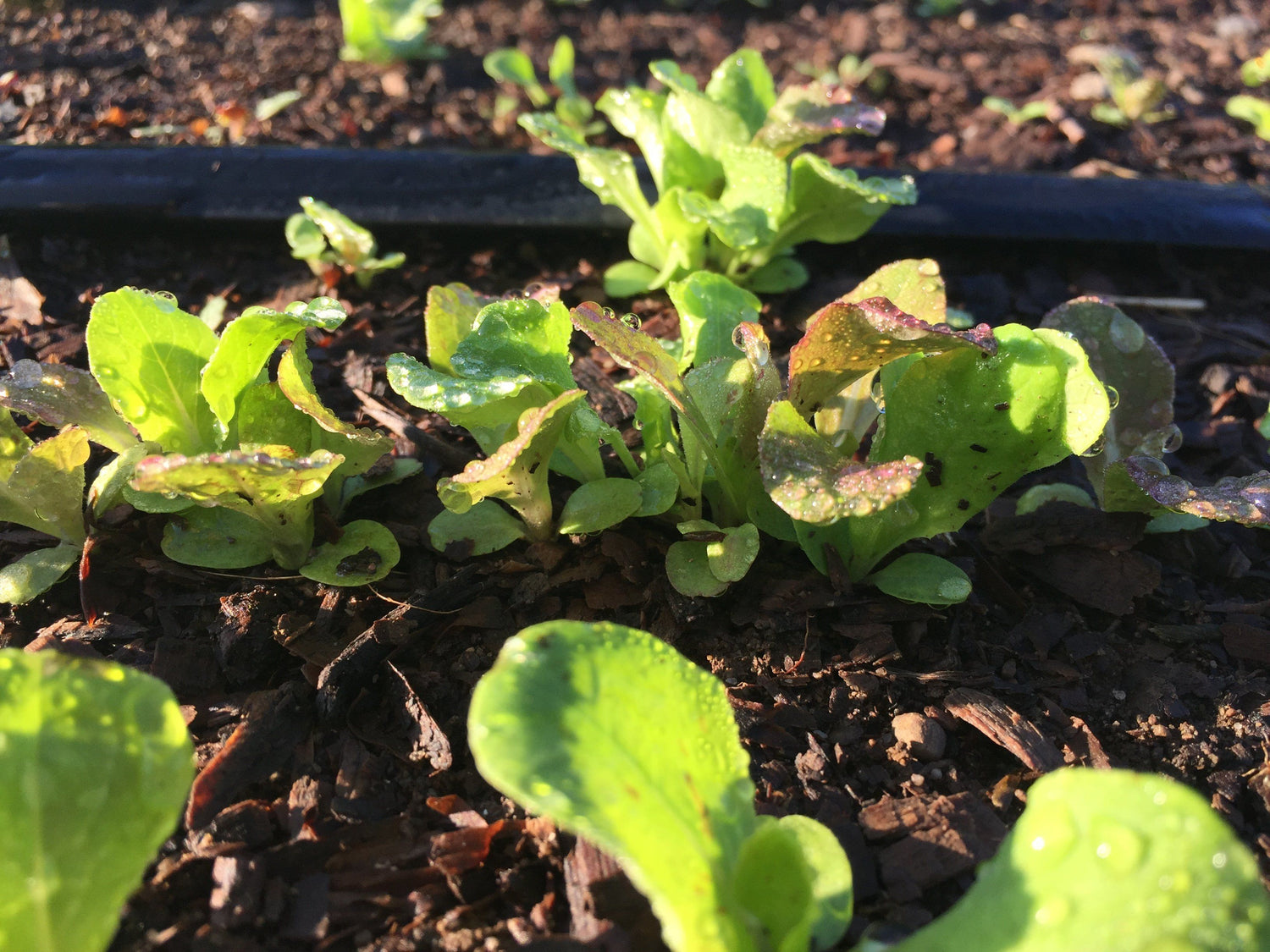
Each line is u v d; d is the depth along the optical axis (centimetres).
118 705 10
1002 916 9
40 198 23
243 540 15
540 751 9
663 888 9
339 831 12
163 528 16
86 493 17
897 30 37
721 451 15
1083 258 25
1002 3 40
